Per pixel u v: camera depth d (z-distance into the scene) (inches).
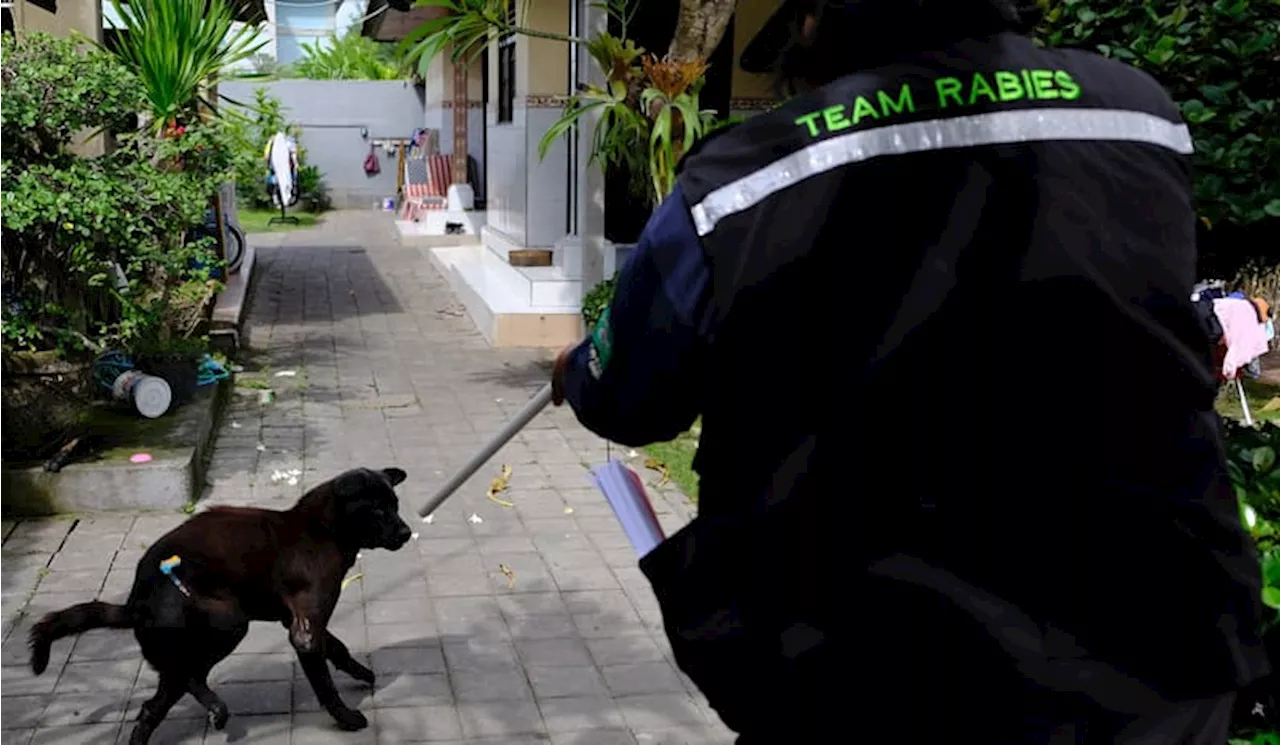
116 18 337.7
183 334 321.4
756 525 65.7
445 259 537.6
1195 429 67.1
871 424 63.3
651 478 266.5
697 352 65.1
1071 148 65.5
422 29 291.7
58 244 237.0
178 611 144.1
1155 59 118.0
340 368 364.2
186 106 300.2
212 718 151.9
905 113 64.4
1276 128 121.8
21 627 184.7
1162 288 65.7
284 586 149.9
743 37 407.2
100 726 157.9
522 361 379.2
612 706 166.7
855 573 64.3
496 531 232.2
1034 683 63.4
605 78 350.0
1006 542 64.0
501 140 511.5
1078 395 63.9
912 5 66.4
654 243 65.2
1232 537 68.0
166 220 252.1
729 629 67.6
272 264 582.9
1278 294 229.0
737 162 64.7
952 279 62.7
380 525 152.9
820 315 63.1
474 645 184.2
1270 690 87.7
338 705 157.1
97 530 223.6
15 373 241.3
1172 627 65.8
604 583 208.2
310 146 916.6
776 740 67.6
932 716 64.1
